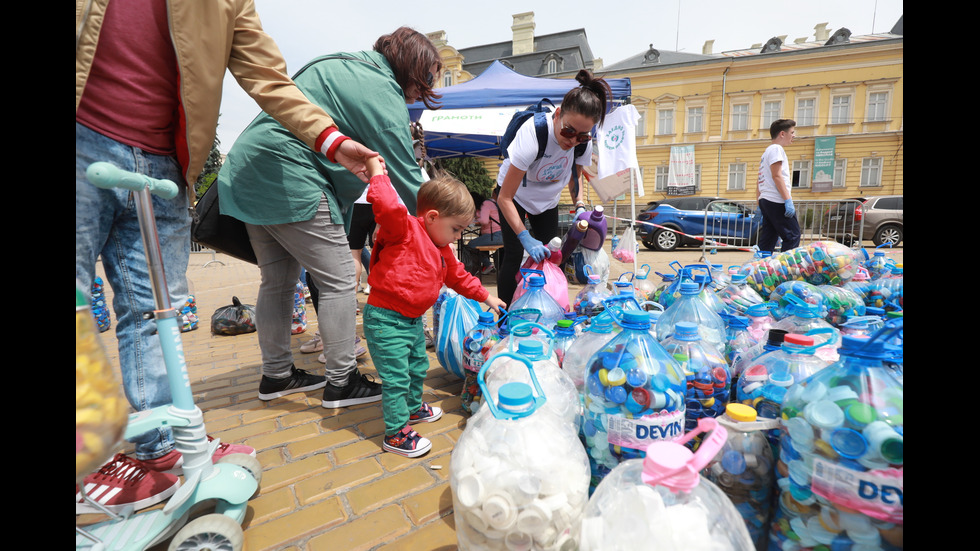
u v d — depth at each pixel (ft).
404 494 5.24
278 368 8.08
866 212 36.55
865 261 10.36
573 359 5.51
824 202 31.76
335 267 7.11
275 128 6.41
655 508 2.57
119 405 2.76
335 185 7.14
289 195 6.47
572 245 12.25
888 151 79.25
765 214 16.88
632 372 3.84
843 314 7.18
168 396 5.08
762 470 3.41
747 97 84.58
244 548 4.37
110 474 4.84
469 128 21.59
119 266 4.78
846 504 2.75
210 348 12.00
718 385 4.52
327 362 7.56
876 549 2.71
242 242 7.56
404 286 5.94
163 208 4.91
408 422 6.72
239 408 7.78
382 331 6.04
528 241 9.38
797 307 5.38
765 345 4.63
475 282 7.07
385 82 6.69
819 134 83.10
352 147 5.69
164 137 4.84
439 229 6.33
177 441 4.17
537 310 6.58
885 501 2.65
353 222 12.05
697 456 2.57
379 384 8.01
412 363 6.80
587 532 2.78
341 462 5.94
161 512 4.01
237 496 4.34
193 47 4.62
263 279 7.66
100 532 3.78
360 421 7.15
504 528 3.11
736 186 86.89
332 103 6.52
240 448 5.76
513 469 3.22
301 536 4.56
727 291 8.15
